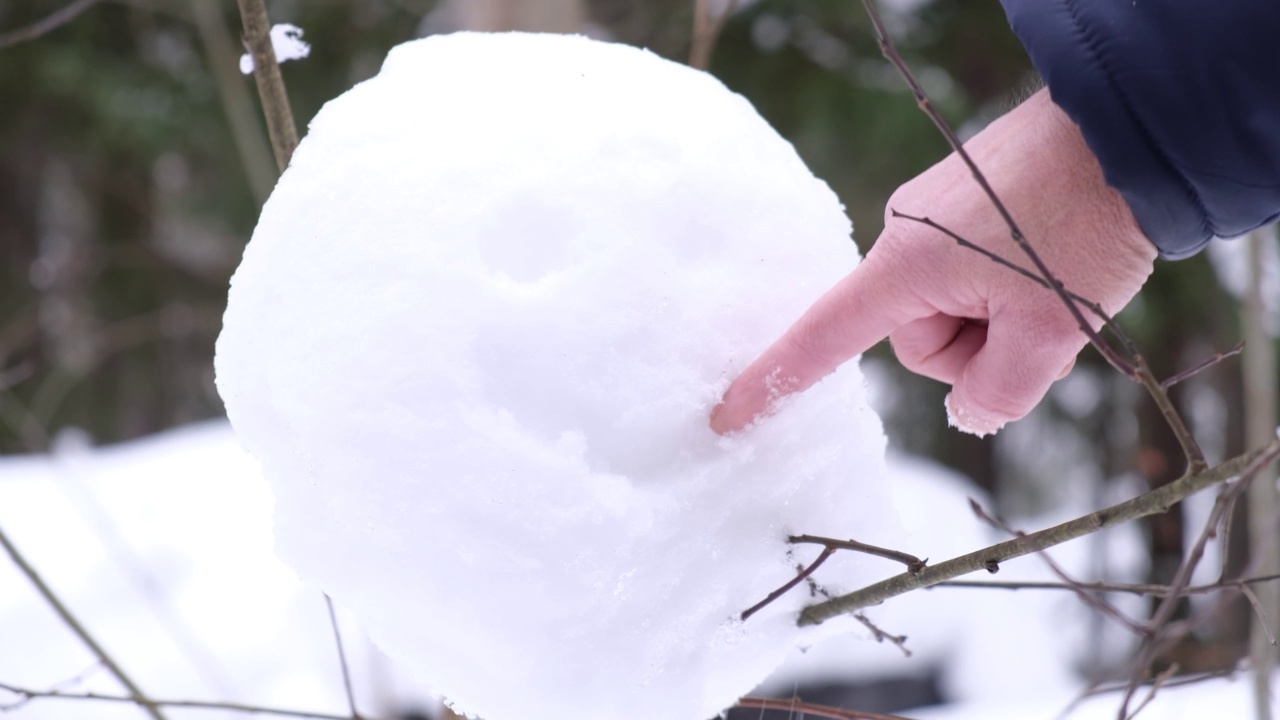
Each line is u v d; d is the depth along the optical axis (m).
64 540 2.60
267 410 0.99
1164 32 0.97
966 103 3.72
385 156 0.98
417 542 0.96
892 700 2.44
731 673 1.03
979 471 5.17
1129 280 1.01
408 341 0.96
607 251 0.98
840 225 1.05
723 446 0.99
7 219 5.34
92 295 4.96
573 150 0.99
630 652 0.99
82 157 4.67
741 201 1.00
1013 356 1.01
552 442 0.96
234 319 0.99
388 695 2.06
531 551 0.96
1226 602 1.23
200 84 4.01
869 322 0.99
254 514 2.76
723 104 1.03
